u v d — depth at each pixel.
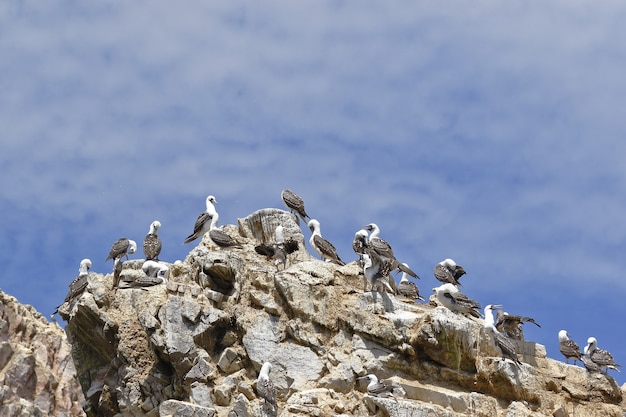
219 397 46.19
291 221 52.25
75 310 49.09
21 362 39.00
